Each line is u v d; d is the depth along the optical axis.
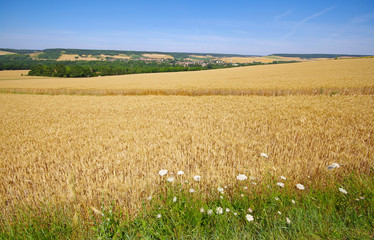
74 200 2.81
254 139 5.52
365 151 4.18
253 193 2.81
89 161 4.17
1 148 5.74
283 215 2.35
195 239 2.15
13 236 2.31
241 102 12.91
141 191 2.95
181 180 3.15
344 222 2.23
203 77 38.84
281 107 10.61
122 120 9.05
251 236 2.15
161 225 2.33
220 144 5.00
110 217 2.40
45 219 2.52
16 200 3.06
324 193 2.73
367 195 2.58
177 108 11.80
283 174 3.31
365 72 29.20
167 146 5.00
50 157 4.76
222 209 2.34
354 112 8.49
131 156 4.34
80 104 15.41
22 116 11.08
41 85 35.28
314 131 6.04
